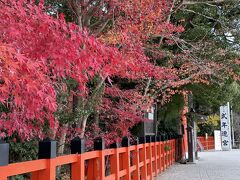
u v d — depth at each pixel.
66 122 7.44
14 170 3.27
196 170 14.73
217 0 10.20
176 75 10.68
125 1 7.43
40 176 3.91
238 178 11.83
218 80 13.52
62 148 7.59
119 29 7.64
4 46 3.00
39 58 3.67
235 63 12.67
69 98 7.35
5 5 3.76
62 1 8.13
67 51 3.73
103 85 8.48
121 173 7.41
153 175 12.12
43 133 6.40
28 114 4.32
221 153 28.91
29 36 3.68
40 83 3.38
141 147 10.07
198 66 10.63
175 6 10.38
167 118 18.02
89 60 3.85
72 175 4.92
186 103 17.23
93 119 9.73
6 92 3.45
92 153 5.58
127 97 9.76
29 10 4.06
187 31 13.05
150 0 7.64
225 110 33.88
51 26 3.66
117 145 7.11
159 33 9.04
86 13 7.77
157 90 11.45
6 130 5.31
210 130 39.91
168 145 16.58
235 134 49.56
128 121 9.99
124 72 6.75
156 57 10.52
